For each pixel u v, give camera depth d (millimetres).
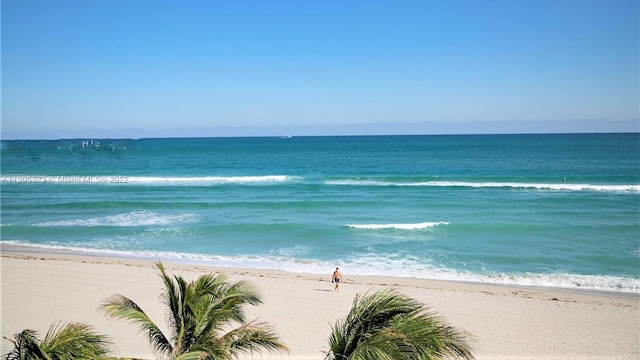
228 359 6598
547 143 144125
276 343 7141
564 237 26234
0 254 23047
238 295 7512
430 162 78812
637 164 70125
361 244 25297
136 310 7453
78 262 21438
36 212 33969
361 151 116312
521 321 14961
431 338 5188
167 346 7375
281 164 77750
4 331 13828
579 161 76625
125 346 12836
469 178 51906
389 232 27688
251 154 106562
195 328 7066
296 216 32312
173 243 25781
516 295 17453
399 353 5035
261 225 28969
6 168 69750
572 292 18156
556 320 15062
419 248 24500
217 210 34438
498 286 18797
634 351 12914
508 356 12594
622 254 23016
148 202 36469
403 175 57812
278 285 18328
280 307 15984
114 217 32250
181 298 7426
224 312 7145
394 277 19938
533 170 62531
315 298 16859
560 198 38188
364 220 30875
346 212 33562
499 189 43688
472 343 13305
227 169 68750
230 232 27953
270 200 38250
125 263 21500
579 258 22531
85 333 6781
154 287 17859
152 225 29781
